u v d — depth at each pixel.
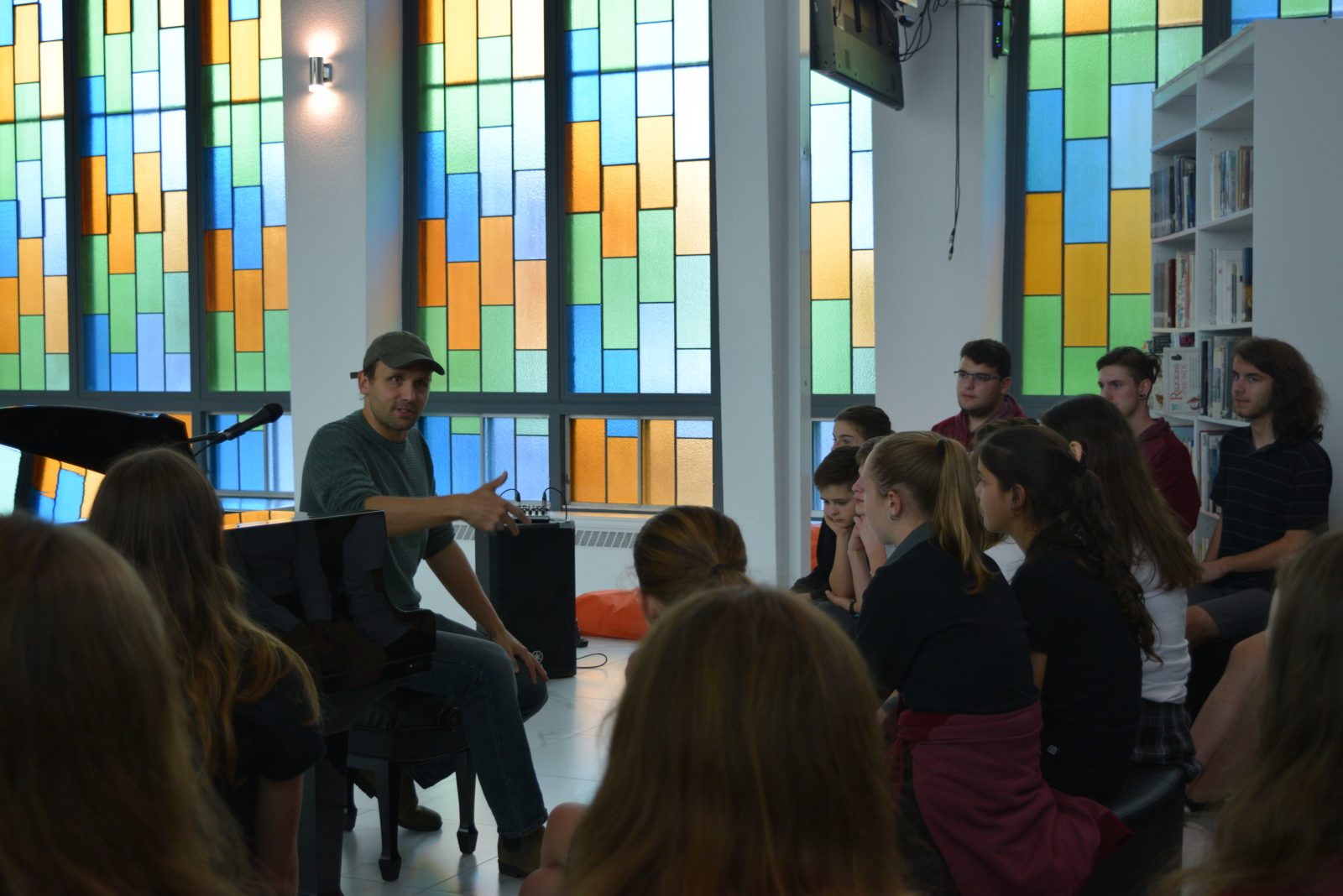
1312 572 1.09
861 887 0.92
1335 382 4.29
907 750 2.35
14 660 0.83
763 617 0.95
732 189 5.31
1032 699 2.31
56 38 8.15
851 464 3.68
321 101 7.13
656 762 0.93
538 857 3.28
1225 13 6.01
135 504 1.82
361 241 7.13
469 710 3.22
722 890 0.90
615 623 6.30
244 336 7.80
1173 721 2.90
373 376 3.39
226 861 1.10
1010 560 3.05
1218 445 4.89
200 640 1.82
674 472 7.11
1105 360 4.43
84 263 8.17
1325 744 1.05
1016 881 2.20
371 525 2.79
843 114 6.63
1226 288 4.79
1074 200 6.30
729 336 5.42
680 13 6.92
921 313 6.13
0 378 8.46
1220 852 1.12
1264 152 4.31
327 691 2.67
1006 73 6.31
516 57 7.23
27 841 0.83
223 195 7.78
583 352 7.23
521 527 5.41
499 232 7.32
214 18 7.73
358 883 3.28
